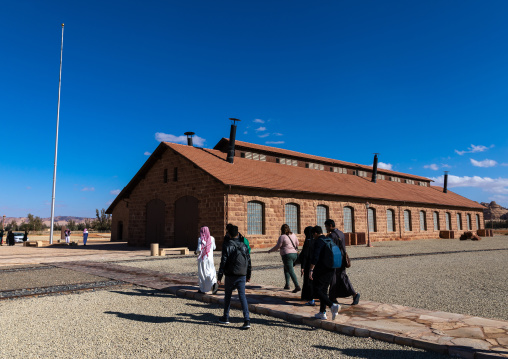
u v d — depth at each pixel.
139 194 30.22
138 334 5.67
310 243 7.20
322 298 6.00
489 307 7.00
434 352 4.64
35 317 6.73
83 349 5.01
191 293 8.41
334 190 30.12
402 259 16.45
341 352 4.77
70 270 13.22
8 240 38.09
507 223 90.56
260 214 24.89
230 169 25.97
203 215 24.22
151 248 19.92
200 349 4.98
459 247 25.06
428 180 54.69
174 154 27.36
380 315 6.21
